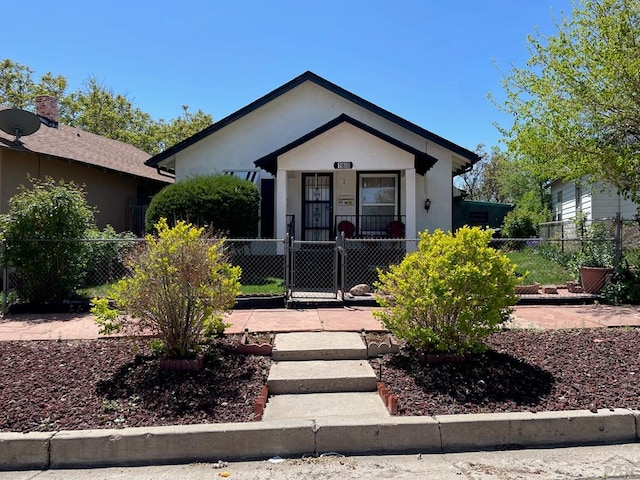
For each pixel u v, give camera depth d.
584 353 5.31
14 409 4.03
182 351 4.89
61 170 13.49
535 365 4.97
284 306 8.09
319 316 7.25
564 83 9.04
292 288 8.34
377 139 11.54
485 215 24.98
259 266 11.19
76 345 5.67
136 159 19.22
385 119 13.68
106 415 3.96
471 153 13.03
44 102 16.42
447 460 3.58
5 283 7.67
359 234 13.16
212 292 4.97
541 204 25.17
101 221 15.41
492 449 3.76
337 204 13.44
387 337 5.82
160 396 4.30
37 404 4.13
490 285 4.83
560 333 6.13
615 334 6.05
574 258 10.70
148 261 4.87
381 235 13.12
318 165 11.63
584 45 8.72
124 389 4.43
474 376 4.69
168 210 10.72
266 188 13.70
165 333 4.86
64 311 7.81
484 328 4.90
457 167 14.66
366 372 4.86
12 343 5.78
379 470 3.41
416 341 5.03
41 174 12.69
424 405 4.16
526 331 6.24
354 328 6.34
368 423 3.78
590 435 3.86
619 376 4.67
